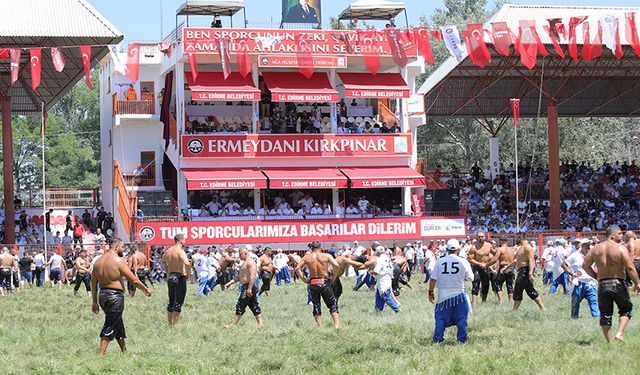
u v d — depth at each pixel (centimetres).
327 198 5659
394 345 1956
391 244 5331
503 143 9006
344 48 5391
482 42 4353
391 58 5509
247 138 5359
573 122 9250
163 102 5675
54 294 3822
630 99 7069
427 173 6581
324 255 2400
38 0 5119
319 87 5406
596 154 9469
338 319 2378
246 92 5256
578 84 6675
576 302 2422
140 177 5828
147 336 2281
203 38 5203
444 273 1911
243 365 1786
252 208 5559
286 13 5575
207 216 5206
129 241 5088
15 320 2719
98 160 9762
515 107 5309
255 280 2491
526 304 2936
